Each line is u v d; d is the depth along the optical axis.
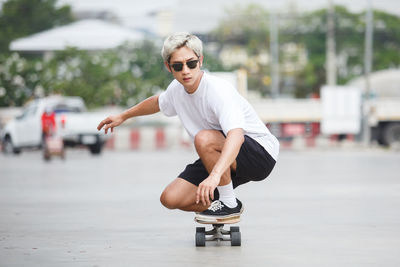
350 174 14.02
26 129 23.23
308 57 56.34
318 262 5.12
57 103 23.97
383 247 5.77
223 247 5.78
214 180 4.95
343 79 54.78
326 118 27.14
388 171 14.80
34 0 66.25
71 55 36.59
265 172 5.73
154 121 29.81
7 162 19.72
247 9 59.56
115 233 6.65
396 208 8.50
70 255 5.49
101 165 17.77
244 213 8.09
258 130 5.66
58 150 20.06
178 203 5.57
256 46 56.75
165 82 37.25
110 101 35.59
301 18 57.59
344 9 57.50
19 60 36.47
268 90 54.75
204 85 5.40
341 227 6.92
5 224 7.36
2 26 63.81
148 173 14.73
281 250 5.62
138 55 39.03
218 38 59.75
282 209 8.45
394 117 26.97
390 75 34.66
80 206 8.98
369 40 33.38
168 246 5.86
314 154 22.41
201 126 5.62
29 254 5.55
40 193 10.74
